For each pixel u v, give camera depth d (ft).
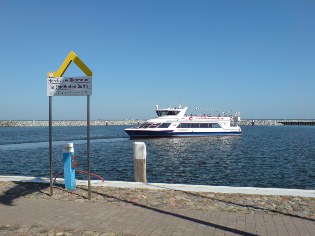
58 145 163.53
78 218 22.15
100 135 252.83
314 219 21.94
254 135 234.79
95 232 19.45
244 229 19.89
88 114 28.22
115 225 20.67
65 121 584.81
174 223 21.02
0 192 30.04
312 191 29.25
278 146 144.87
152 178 69.62
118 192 29.84
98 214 23.04
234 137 201.67
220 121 201.67
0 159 105.29
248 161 95.04
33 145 164.35
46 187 32.14
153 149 135.74
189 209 24.30
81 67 28.48
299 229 19.92
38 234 19.19
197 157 107.76
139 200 26.99
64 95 28.94
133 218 22.09
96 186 32.40
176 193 29.32
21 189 31.30
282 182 63.72
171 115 190.60
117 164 89.71
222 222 21.22
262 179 66.74
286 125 554.46
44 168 85.46
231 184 62.08
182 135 189.37
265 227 20.26
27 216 22.65
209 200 26.96
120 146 152.35
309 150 126.52
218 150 129.90
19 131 343.46
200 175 72.59
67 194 29.22
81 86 28.53
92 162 94.17
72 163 31.32
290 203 25.99
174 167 85.71
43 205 25.50
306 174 72.13
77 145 160.86
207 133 196.95
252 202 26.30
